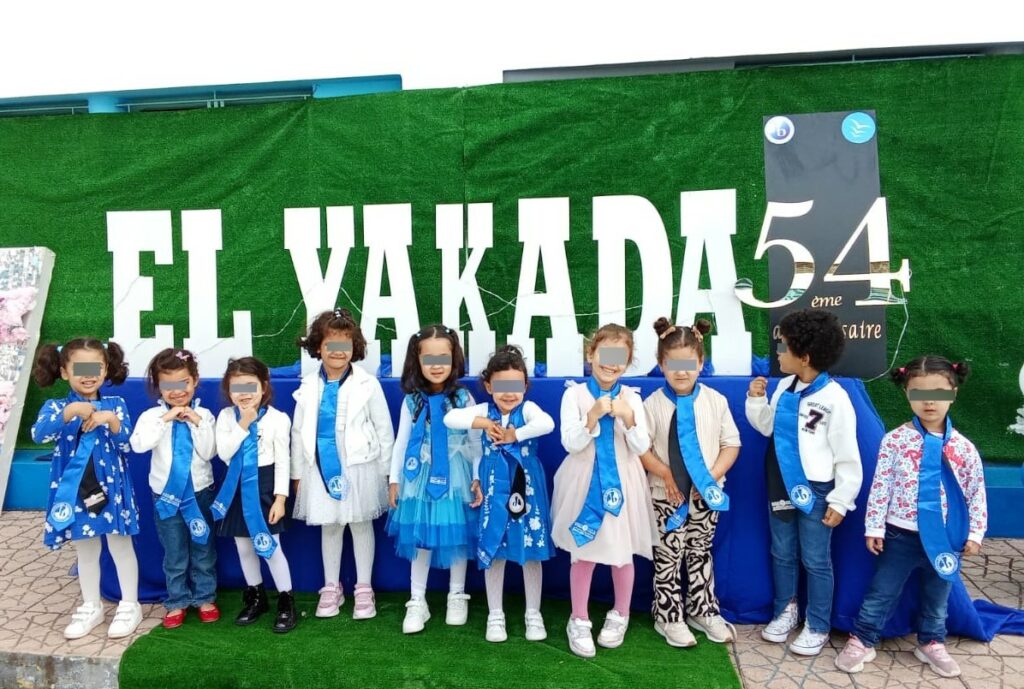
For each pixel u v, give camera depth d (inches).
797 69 125.0
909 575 92.5
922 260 125.6
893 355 126.1
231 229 139.4
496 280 132.8
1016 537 130.0
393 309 134.9
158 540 113.9
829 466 93.7
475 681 88.5
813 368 96.0
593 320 130.4
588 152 130.0
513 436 96.0
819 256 124.9
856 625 93.4
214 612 105.2
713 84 126.6
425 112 133.4
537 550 94.7
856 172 124.3
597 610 106.7
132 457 113.0
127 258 142.4
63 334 148.4
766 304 124.8
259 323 138.9
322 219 136.6
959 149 123.9
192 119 139.6
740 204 126.0
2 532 142.7
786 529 97.9
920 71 123.6
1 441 151.8
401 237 134.4
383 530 114.0
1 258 147.9
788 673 90.3
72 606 111.8
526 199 131.5
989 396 127.6
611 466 93.5
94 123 142.6
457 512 97.7
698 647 95.5
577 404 96.6
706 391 99.7
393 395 115.0
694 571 98.7
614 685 87.0
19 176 145.9
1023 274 125.0
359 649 95.1
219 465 111.6
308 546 114.3
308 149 136.8
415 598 102.4
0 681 98.2
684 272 127.6
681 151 127.6
